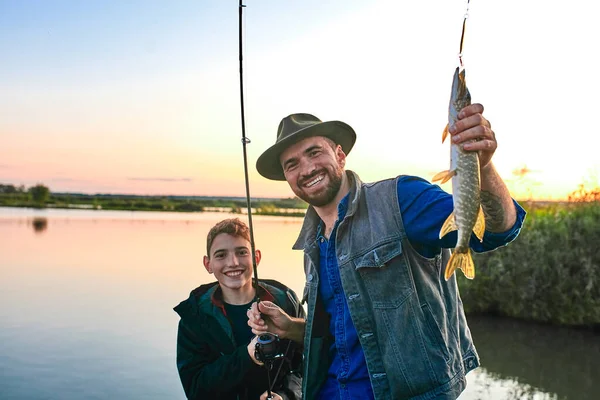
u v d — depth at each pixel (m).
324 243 3.25
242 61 3.82
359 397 2.93
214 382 3.36
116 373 6.57
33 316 9.28
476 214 2.33
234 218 3.99
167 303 10.25
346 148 3.59
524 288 10.28
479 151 2.32
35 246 19.56
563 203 11.55
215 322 3.64
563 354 8.27
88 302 10.31
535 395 6.52
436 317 2.88
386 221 2.92
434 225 2.76
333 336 3.16
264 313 3.42
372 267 2.88
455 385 2.83
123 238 22.69
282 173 3.78
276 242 17.41
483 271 10.80
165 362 7.07
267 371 3.41
